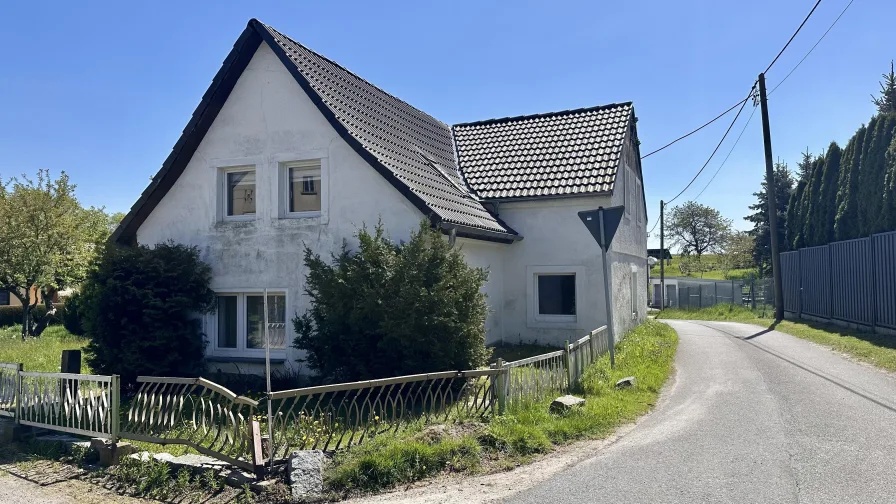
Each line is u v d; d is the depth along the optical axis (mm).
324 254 11625
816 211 26016
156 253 11609
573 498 5348
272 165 12117
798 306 21531
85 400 7289
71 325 23453
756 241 40594
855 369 11234
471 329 9234
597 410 8094
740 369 11617
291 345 11250
